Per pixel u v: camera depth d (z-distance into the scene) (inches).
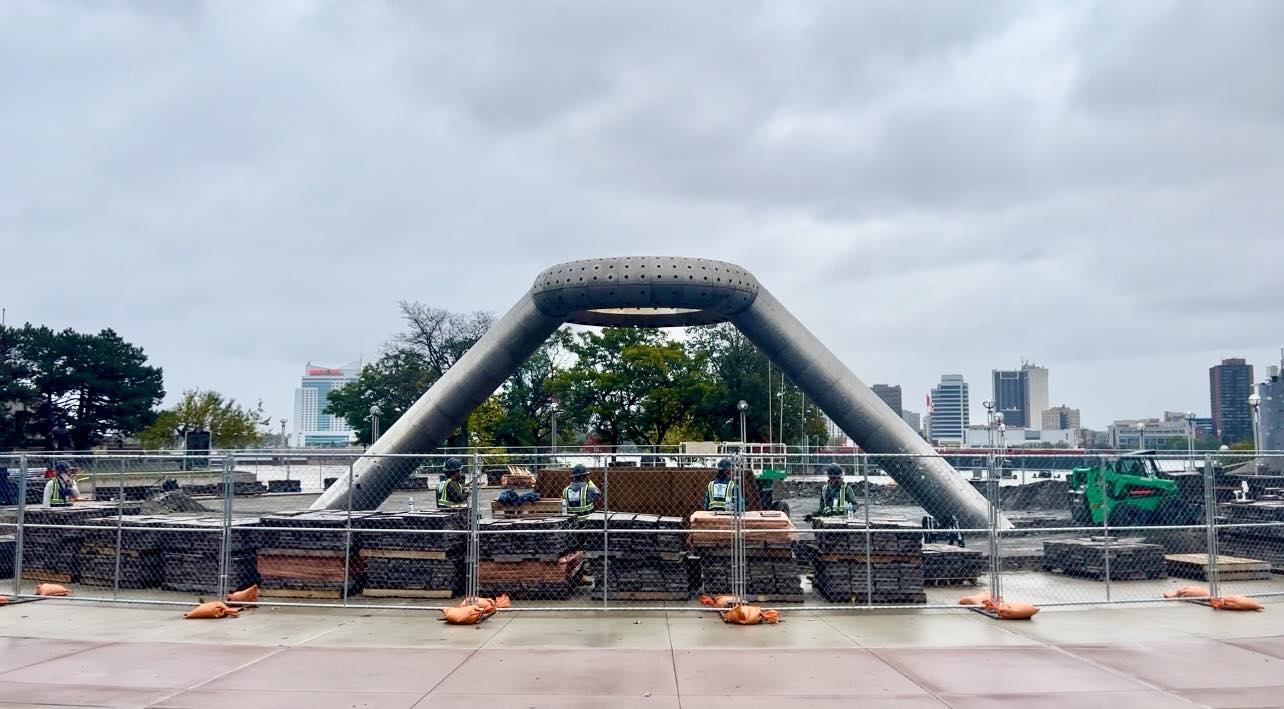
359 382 2726.4
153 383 2780.5
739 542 470.9
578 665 359.3
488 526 512.1
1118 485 848.3
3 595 510.0
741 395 2343.8
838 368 775.7
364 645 396.5
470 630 428.5
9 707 303.3
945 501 714.2
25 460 517.3
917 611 473.1
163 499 1009.5
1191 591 506.3
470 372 819.4
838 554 495.2
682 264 729.6
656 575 498.0
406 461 805.9
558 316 792.9
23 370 2608.3
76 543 566.6
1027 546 721.0
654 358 2092.8
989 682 333.7
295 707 303.6
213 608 458.6
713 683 332.2
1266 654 377.1
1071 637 410.9
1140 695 316.5
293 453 509.4
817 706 303.4
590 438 2492.6
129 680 337.7
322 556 506.0
